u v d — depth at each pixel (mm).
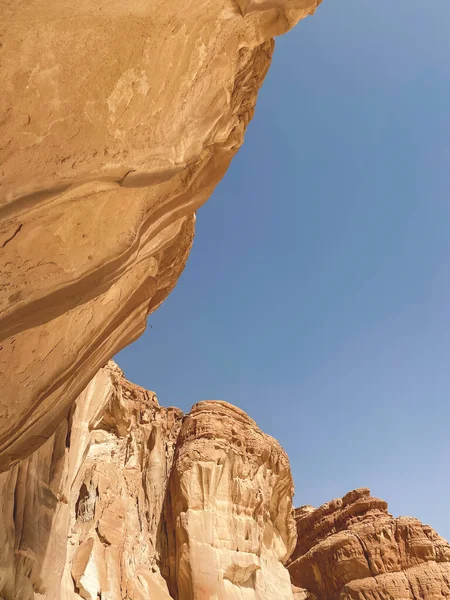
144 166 5305
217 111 6582
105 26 3969
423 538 38062
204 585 22500
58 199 4590
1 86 3602
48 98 3916
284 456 32531
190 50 5223
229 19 5473
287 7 6191
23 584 9117
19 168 4016
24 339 5848
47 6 3430
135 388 29516
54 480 11133
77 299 5801
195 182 7758
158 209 7305
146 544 23609
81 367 7723
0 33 3402
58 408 7840
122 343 9492
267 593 25375
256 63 7730
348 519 43531
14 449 7238
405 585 35656
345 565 38375
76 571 16453
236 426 30531
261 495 28312
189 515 24703
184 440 29156
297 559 43125
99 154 4648
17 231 4559
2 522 8680
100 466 21672
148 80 4785
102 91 4324
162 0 4270
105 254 5977
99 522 19078
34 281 5152
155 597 20562
